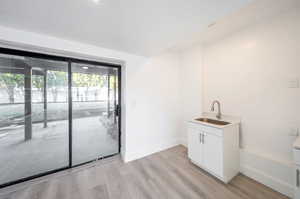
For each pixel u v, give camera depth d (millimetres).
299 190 1147
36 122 1915
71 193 1584
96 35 1649
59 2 1029
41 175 1886
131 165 2223
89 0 1009
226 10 1158
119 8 1114
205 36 2205
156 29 1500
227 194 1560
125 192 1605
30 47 1651
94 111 2375
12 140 1775
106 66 2434
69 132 2111
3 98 1698
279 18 1595
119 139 2627
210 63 2484
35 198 1503
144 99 2559
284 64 1576
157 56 2723
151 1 1022
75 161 2195
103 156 2443
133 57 2387
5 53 1633
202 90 2623
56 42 1703
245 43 1938
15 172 1783
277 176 1599
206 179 1845
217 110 2375
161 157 2510
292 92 1525
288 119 1562
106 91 2484
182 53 3027
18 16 1230
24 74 1800
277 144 1654
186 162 2318
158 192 1605
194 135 2180
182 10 1147
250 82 1898
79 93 2205
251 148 1909
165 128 2891
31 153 1892
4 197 1521
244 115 1982
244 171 1929
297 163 1153
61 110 2066
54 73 1985
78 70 2178
